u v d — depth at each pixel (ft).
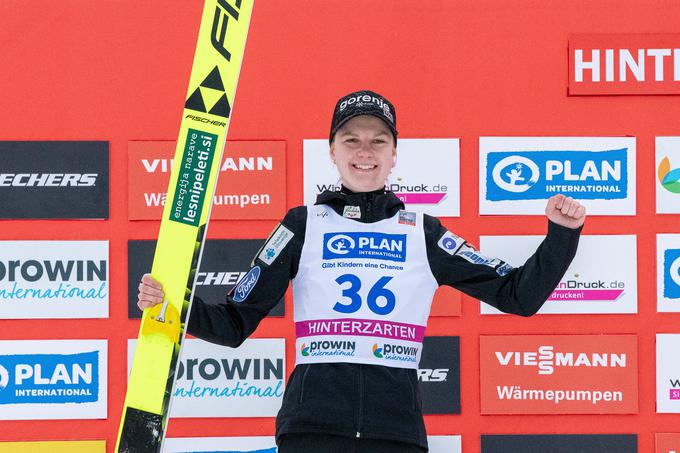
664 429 27.55
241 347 27.55
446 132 27.81
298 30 27.81
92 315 27.50
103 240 27.63
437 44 27.91
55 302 27.48
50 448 27.25
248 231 27.68
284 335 27.66
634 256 27.68
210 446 27.30
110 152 27.66
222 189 27.63
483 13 27.91
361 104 21.95
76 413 27.35
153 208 27.66
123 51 27.73
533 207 27.76
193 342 27.40
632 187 27.76
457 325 27.71
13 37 27.61
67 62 27.66
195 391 27.37
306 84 27.78
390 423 19.69
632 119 27.89
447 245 21.45
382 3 27.91
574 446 27.45
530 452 27.43
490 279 21.07
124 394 27.50
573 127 27.89
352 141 22.25
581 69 27.81
